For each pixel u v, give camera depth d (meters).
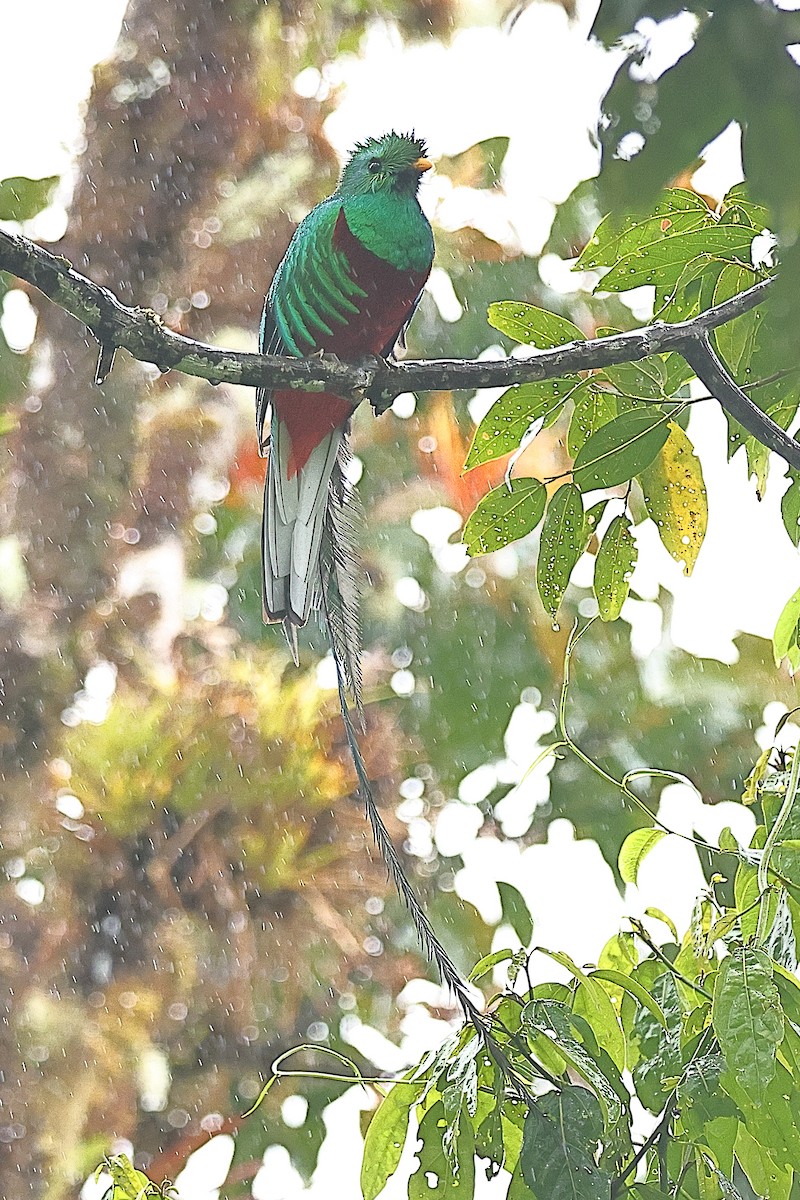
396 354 7.75
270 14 12.29
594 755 14.37
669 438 6.15
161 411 12.62
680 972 5.71
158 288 12.00
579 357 5.50
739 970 4.64
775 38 2.34
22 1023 9.77
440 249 14.23
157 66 11.99
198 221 12.09
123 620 11.52
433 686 14.50
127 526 12.00
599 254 5.62
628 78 2.44
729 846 5.82
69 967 9.80
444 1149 5.07
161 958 9.70
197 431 12.74
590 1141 4.91
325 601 6.59
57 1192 9.77
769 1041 4.51
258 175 12.34
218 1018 9.95
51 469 11.54
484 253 14.29
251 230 12.12
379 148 7.32
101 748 9.84
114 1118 9.95
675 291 5.80
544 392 5.90
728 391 5.57
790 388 5.65
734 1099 4.58
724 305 5.50
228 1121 10.62
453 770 14.25
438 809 13.05
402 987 11.45
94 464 11.62
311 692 10.28
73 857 9.75
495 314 5.79
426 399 14.57
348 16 12.62
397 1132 5.28
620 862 5.95
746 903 5.46
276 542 6.76
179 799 9.80
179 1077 10.34
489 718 14.36
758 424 5.60
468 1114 5.01
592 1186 4.84
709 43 2.38
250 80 12.27
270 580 6.71
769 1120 4.53
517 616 14.75
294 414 6.77
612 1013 5.28
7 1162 9.72
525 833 14.03
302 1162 11.46
